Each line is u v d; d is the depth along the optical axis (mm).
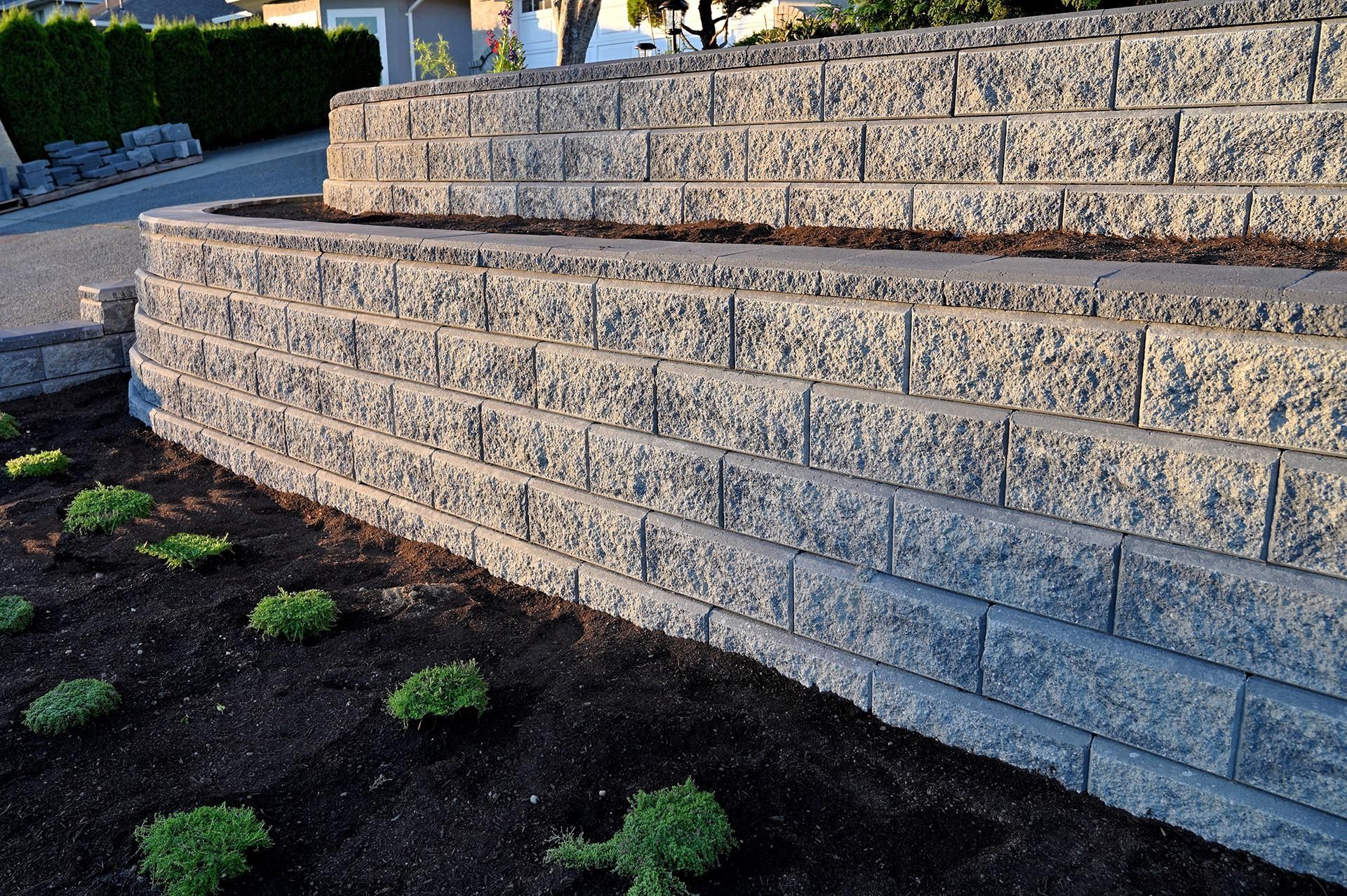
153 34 19312
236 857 3076
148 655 4438
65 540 5762
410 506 5617
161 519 6121
